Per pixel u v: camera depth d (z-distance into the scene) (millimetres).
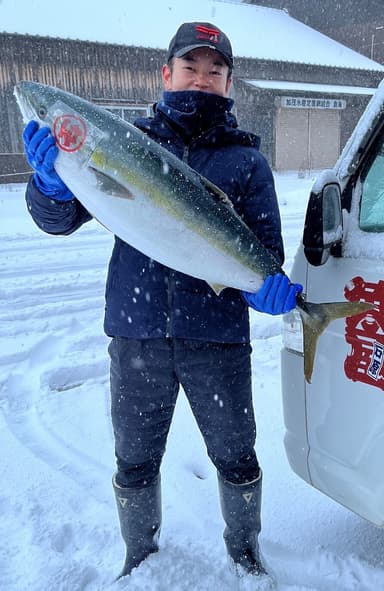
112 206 1631
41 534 2346
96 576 2135
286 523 2473
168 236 1680
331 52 24969
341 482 1945
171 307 1881
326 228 1725
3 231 9070
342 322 1865
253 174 1922
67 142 1581
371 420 1799
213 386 1941
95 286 6102
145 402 1974
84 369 3896
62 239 8492
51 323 4871
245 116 21391
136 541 2121
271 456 2975
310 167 23250
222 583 2062
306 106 22281
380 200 1839
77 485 2719
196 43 1846
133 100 18625
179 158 1897
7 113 16609
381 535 2359
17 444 3062
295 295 1752
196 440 3170
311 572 2176
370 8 26703
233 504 2064
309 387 2033
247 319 2010
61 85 17297
